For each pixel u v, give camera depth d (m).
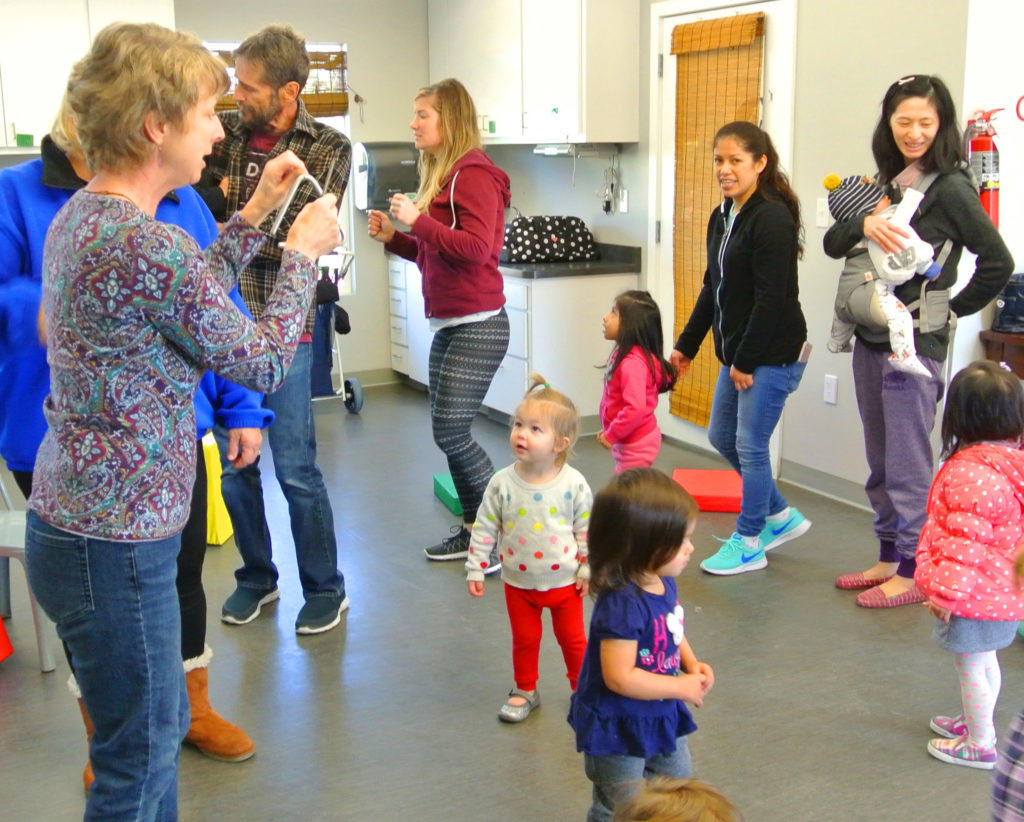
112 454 1.55
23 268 2.03
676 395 5.41
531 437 2.48
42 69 5.17
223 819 2.32
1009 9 3.79
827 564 3.75
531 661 2.71
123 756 1.69
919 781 2.42
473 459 3.73
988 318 4.06
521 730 2.68
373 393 6.74
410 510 4.43
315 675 2.99
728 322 3.54
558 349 5.43
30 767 2.55
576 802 2.37
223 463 3.91
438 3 6.44
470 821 2.30
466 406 3.66
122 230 1.47
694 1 4.86
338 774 2.49
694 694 1.82
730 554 3.68
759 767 2.48
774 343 3.42
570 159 5.95
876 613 3.33
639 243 5.49
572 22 5.14
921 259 3.08
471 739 2.64
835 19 4.18
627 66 5.26
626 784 1.75
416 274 6.45
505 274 5.48
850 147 4.18
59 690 2.93
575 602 2.62
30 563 1.64
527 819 2.30
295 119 2.99
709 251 3.64
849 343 3.42
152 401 1.56
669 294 5.34
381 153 6.50
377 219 3.62
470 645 3.16
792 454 4.68
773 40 4.48
